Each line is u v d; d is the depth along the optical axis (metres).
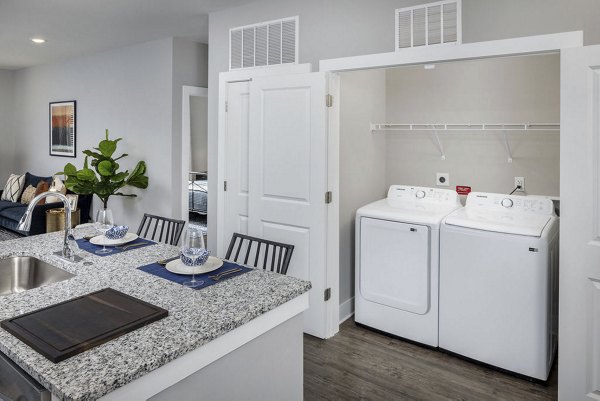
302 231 3.08
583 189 2.04
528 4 2.20
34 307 1.44
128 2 3.46
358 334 3.19
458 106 3.61
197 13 3.69
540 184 3.28
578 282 2.08
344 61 2.83
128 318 1.32
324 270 3.03
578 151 2.04
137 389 1.10
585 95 2.01
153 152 4.87
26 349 1.16
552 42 2.14
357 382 2.55
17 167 7.49
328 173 2.98
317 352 2.90
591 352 2.08
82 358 1.11
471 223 2.67
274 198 3.20
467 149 3.60
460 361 2.79
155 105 4.81
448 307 2.81
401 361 2.79
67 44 5.01
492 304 2.62
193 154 7.22
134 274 1.80
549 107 3.19
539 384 2.51
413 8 2.55
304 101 2.97
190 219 6.98
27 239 2.40
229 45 3.52
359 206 3.62
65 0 3.45
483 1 2.33
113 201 5.43
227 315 1.39
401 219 2.97
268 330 1.54
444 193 3.35
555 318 2.68
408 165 3.93
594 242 2.03
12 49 5.33
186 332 1.27
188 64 4.75
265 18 3.26
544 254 2.42
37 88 6.79
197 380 1.28
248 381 1.47
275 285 1.69
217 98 3.65
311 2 2.98
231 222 3.54
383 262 3.09
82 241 2.35
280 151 3.13
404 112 3.91
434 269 2.86
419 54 2.53
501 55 2.30
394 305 3.06
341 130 3.29
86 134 5.89
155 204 4.89
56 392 0.99
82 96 5.88
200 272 1.79
